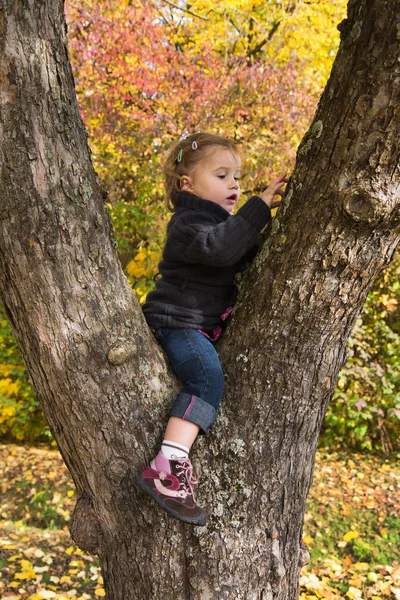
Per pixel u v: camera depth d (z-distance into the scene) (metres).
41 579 3.85
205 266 1.97
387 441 6.35
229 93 5.93
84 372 1.66
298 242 1.66
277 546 1.85
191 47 6.80
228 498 1.79
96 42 5.51
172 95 5.78
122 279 1.73
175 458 1.68
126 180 6.70
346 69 1.52
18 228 1.55
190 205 2.09
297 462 1.87
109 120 5.83
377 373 6.15
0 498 5.25
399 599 3.76
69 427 1.74
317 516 4.86
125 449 1.74
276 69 6.02
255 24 6.75
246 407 1.81
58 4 1.54
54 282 1.59
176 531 1.79
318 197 1.59
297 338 1.73
